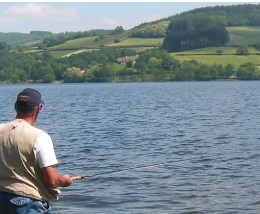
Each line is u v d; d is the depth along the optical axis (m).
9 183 6.36
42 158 6.33
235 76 158.50
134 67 171.25
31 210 6.36
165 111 46.97
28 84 173.88
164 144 23.52
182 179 15.21
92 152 21.20
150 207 12.16
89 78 171.25
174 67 166.25
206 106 53.16
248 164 17.70
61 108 54.25
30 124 6.65
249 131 28.48
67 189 13.98
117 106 56.38
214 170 16.59
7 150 6.38
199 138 25.64
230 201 12.61
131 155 20.33
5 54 187.62
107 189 14.00
